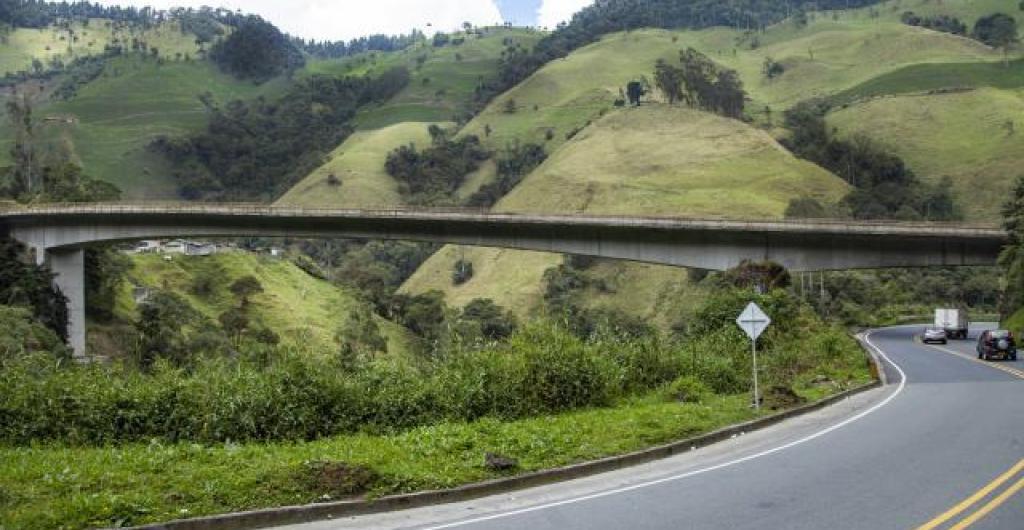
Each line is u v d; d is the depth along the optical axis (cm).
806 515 1079
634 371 2464
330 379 1791
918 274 11175
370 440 1573
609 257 6988
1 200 10119
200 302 9625
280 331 8950
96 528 994
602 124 17600
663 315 9950
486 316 10344
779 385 2439
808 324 4203
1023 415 2022
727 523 1044
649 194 13150
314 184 19938
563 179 14975
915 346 5231
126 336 8619
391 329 10488
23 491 1126
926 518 1054
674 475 1367
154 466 1295
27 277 7856
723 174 14138
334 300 10800
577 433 1667
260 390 1709
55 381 1719
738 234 6456
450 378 1950
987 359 4022
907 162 16000
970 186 14175
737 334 3238
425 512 1135
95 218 8288
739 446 1664
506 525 1049
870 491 1212
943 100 18225
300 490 1161
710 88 19012
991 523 1027
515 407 1959
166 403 1719
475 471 1316
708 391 2441
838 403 2408
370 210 7506
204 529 1033
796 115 19025
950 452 1520
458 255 14188
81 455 1438
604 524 1046
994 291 10594
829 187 13812
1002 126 16188
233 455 1391
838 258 6350
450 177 19700
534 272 12250
